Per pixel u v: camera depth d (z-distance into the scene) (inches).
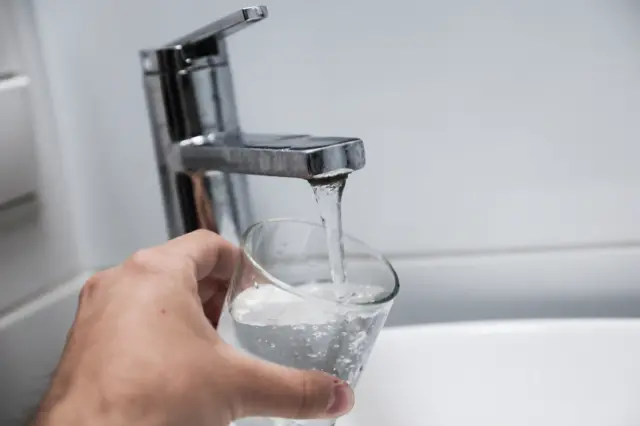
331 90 18.4
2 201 17.2
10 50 18.1
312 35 18.2
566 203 18.1
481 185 18.4
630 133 17.4
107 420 11.9
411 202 18.8
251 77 18.7
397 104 18.2
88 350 12.6
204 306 16.1
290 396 11.8
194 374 11.9
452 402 17.1
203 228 16.4
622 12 16.8
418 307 19.4
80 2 19.1
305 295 12.4
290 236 15.2
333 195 14.0
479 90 17.8
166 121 15.9
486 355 17.1
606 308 18.5
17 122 17.8
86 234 20.5
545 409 16.7
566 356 16.7
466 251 18.8
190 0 18.6
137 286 13.1
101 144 19.9
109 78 19.5
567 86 17.4
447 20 17.5
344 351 12.6
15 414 17.5
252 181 19.2
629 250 18.1
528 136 17.9
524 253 18.6
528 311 18.9
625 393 16.3
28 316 18.1
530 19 17.2
